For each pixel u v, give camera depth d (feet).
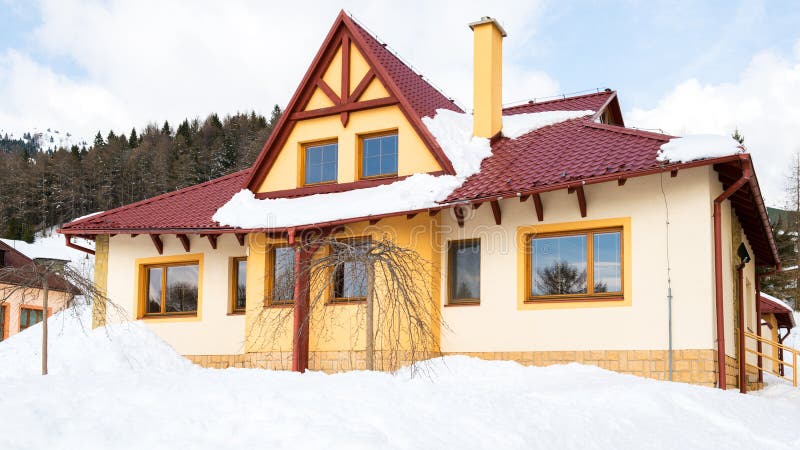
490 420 24.75
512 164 47.50
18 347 50.31
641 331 41.01
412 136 50.16
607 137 46.52
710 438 28.22
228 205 54.08
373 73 51.88
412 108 49.85
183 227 52.03
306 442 20.90
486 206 46.60
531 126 53.42
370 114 51.90
